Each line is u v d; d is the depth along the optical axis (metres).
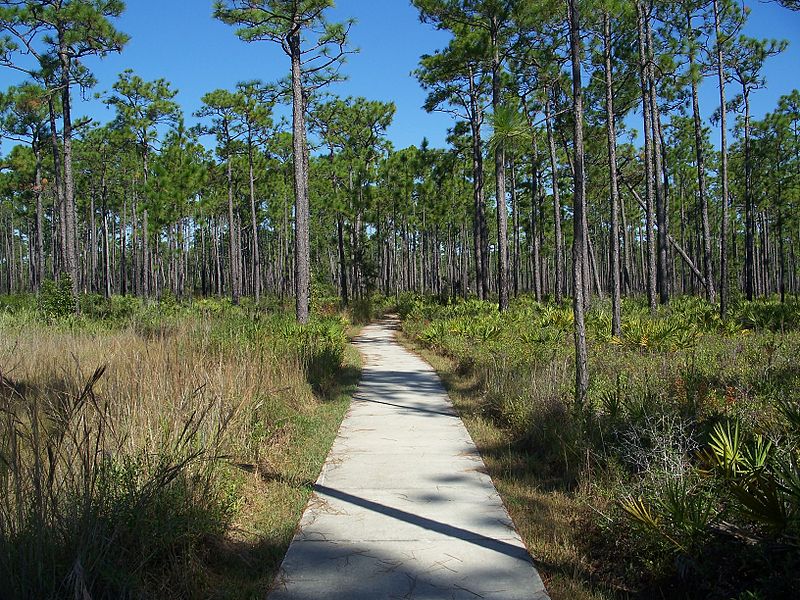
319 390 9.52
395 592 3.53
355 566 3.86
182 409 5.25
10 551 3.02
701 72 20.05
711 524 3.64
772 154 28.80
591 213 42.19
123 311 19.00
